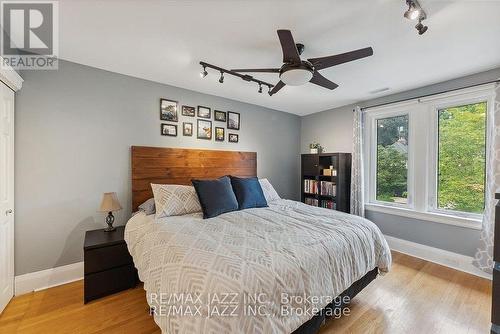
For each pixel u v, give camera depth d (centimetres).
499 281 89
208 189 251
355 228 202
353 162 364
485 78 250
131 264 222
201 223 210
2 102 184
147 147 284
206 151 335
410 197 317
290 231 188
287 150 452
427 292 220
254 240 168
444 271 262
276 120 431
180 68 254
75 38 194
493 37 186
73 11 159
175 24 174
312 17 164
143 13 161
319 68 191
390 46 202
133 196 273
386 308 196
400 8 155
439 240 288
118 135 267
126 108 272
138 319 181
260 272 127
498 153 231
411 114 314
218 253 142
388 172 344
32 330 167
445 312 191
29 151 217
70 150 238
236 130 374
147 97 287
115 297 209
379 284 234
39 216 223
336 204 372
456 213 280
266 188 338
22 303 199
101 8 156
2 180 187
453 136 281
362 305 200
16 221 211
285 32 146
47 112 226
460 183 276
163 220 215
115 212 266
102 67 252
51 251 229
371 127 360
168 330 120
